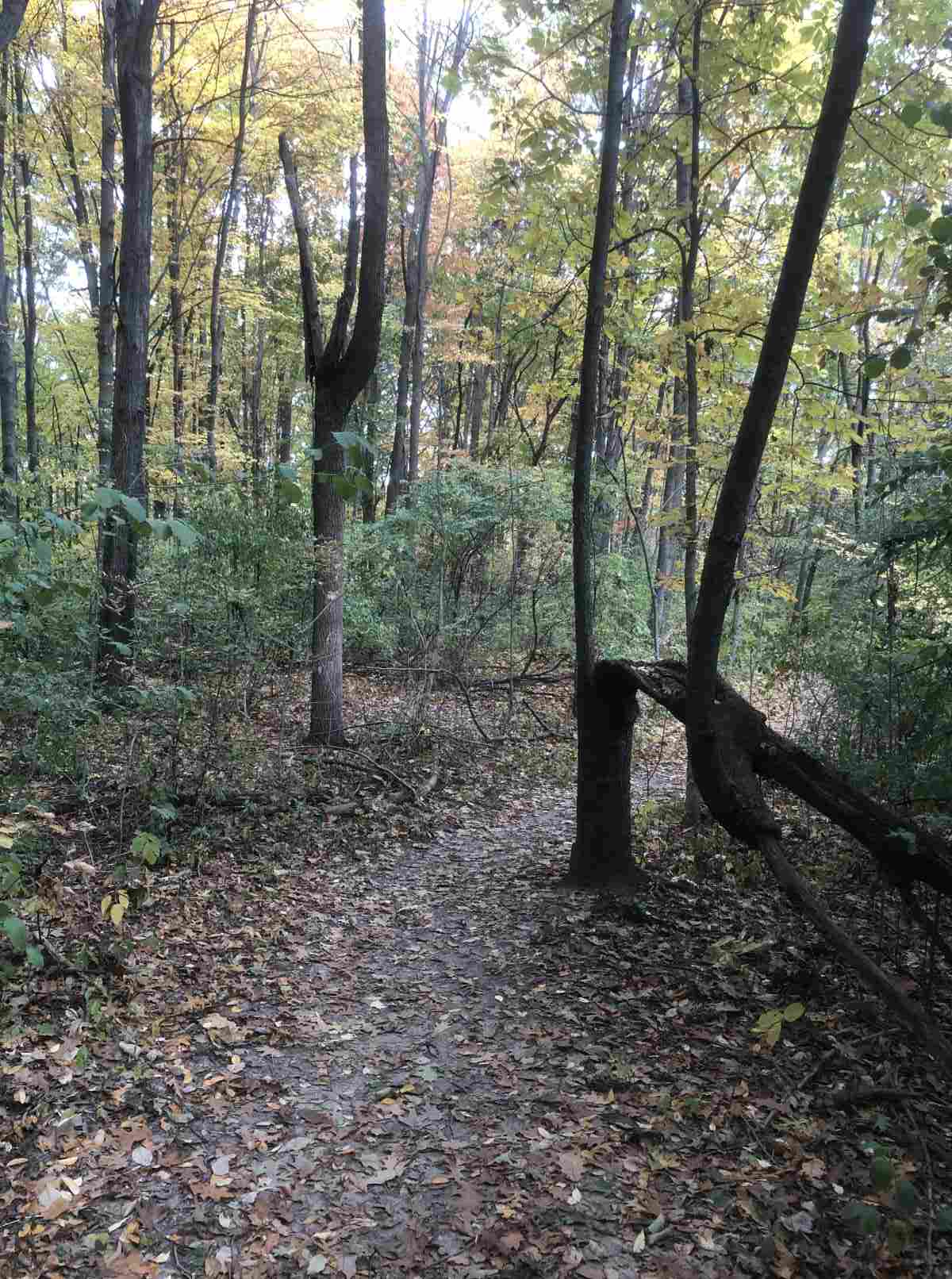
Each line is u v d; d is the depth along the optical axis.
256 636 7.35
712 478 7.72
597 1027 4.09
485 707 12.12
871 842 3.88
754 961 4.67
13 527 3.31
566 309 8.70
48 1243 2.65
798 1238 2.62
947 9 5.07
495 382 20.83
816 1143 3.09
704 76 5.88
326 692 8.80
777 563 8.47
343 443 2.30
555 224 6.71
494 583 13.66
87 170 13.36
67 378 19.95
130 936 4.86
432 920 5.56
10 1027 3.76
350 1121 3.36
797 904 3.49
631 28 5.96
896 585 5.89
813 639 7.10
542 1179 2.96
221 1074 3.66
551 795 9.08
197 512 6.93
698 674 3.79
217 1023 4.05
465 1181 2.98
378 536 12.05
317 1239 2.70
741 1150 3.08
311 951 5.02
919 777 4.66
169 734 6.70
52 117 13.71
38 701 5.64
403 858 6.85
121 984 4.31
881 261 6.92
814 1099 3.38
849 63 3.02
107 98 12.35
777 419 7.57
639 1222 2.74
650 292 7.63
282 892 5.88
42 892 4.77
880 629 6.12
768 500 7.99
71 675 6.27
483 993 4.52
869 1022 3.93
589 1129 3.25
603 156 5.18
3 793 6.05
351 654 13.70
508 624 13.56
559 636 13.52
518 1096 3.52
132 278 9.45
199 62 13.97
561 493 12.78
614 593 13.45
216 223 17.75
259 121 13.91
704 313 6.33
